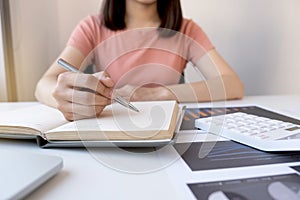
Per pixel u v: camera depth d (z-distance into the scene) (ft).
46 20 3.34
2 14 2.91
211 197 0.81
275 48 3.91
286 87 4.05
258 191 0.84
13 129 1.28
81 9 3.44
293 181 0.90
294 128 1.37
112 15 2.96
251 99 2.50
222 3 3.69
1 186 0.79
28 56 3.29
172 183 0.90
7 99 3.05
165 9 3.00
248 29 3.81
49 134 1.22
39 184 0.85
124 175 0.97
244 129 1.35
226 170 0.99
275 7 3.77
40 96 2.18
